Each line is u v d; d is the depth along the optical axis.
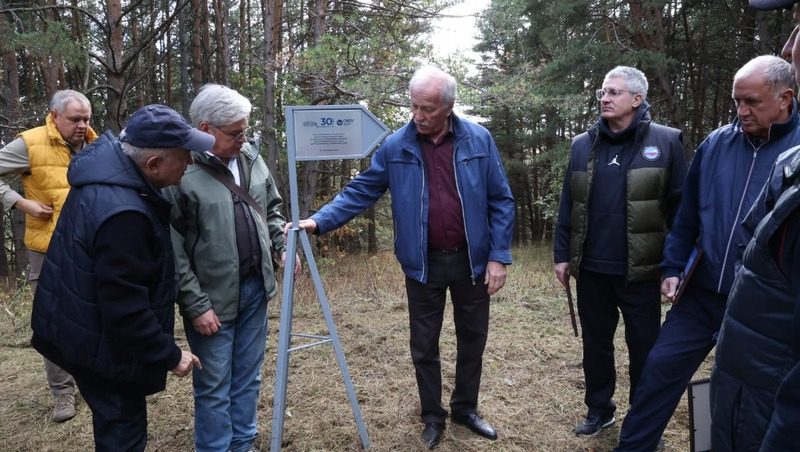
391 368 3.75
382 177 2.75
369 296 5.86
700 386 2.18
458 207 2.64
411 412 3.14
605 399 2.90
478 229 2.66
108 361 1.73
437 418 2.84
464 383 2.88
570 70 9.38
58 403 3.10
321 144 2.54
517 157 17.02
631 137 2.62
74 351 1.72
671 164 2.60
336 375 3.64
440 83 2.46
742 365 1.32
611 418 2.96
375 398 3.31
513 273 7.12
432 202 2.65
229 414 2.52
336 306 5.43
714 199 2.24
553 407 3.21
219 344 2.37
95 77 9.04
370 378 3.60
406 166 2.65
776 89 2.00
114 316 1.66
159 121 1.72
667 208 2.68
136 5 6.04
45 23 5.72
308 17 8.65
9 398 3.36
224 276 2.33
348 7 7.86
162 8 8.64
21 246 10.84
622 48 9.34
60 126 2.94
